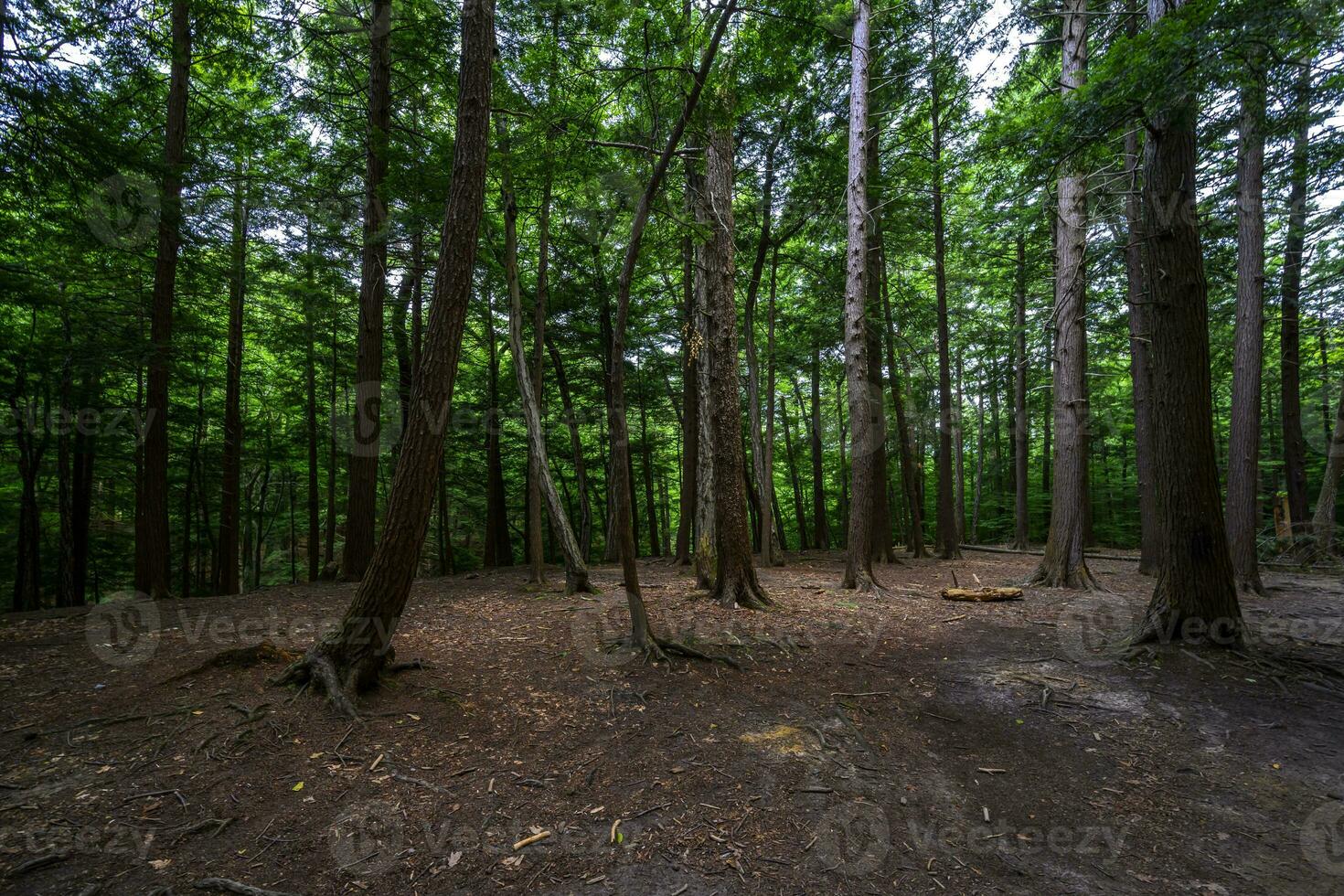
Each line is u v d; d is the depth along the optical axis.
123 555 13.86
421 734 3.61
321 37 9.19
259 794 2.97
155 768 3.12
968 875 2.59
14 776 3.02
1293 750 3.69
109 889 2.34
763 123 10.93
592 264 13.77
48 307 8.40
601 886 2.47
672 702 4.25
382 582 4.13
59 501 12.65
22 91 5.61
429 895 2.40
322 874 2.48
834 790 3.19
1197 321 5.24
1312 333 14.09
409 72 10.04
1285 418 12.16
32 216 7.76
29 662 4.66
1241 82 4.29
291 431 15.72
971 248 13.98
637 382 17.19
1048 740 3.84
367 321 9.62
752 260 13.55
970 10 9.06
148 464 7.72
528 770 3.31
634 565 5.22
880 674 4.93
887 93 10.88
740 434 7.41
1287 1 3.69
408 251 11.49
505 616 6.62
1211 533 5.20
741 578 7.23
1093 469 21.83
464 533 21.91
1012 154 5.57
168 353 7.87
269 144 10.01
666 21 4.96
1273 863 2.68
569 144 6.07
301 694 3.87
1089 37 8.88
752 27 5.19
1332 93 6.05
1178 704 4.30
